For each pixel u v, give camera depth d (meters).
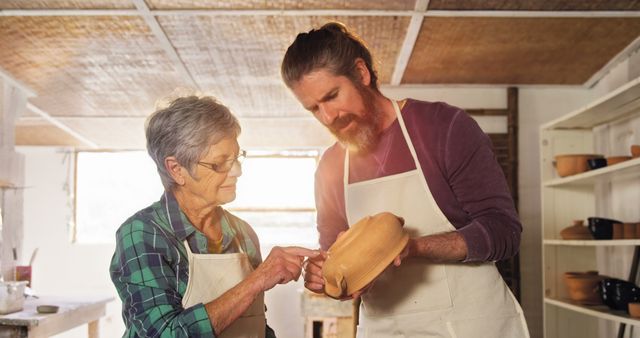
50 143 5.10
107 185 5.20
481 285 1.67
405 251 1.50
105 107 4.23
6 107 3.61
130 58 3.33
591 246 3.71
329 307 3.89
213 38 3.08
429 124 1.65
